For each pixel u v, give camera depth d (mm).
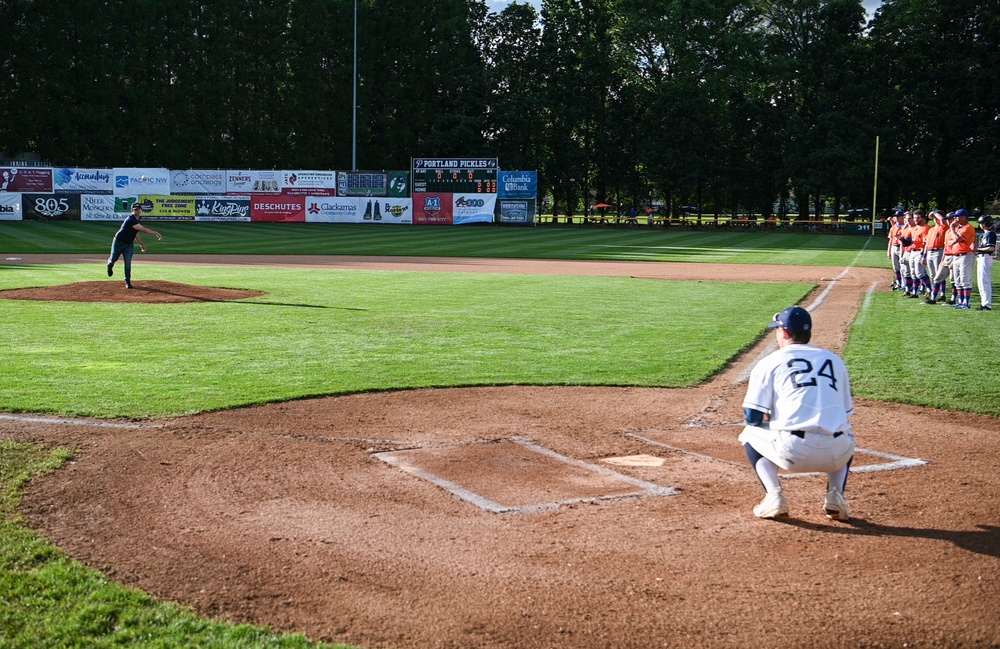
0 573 4742
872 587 4730
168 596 4551
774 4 65375
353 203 54812
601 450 7367
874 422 8367
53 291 17969
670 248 38594
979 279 17312
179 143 62438
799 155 61844
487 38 69625
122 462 6816
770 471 5707
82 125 59719
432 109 67062
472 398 9172
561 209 85062
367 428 7965
